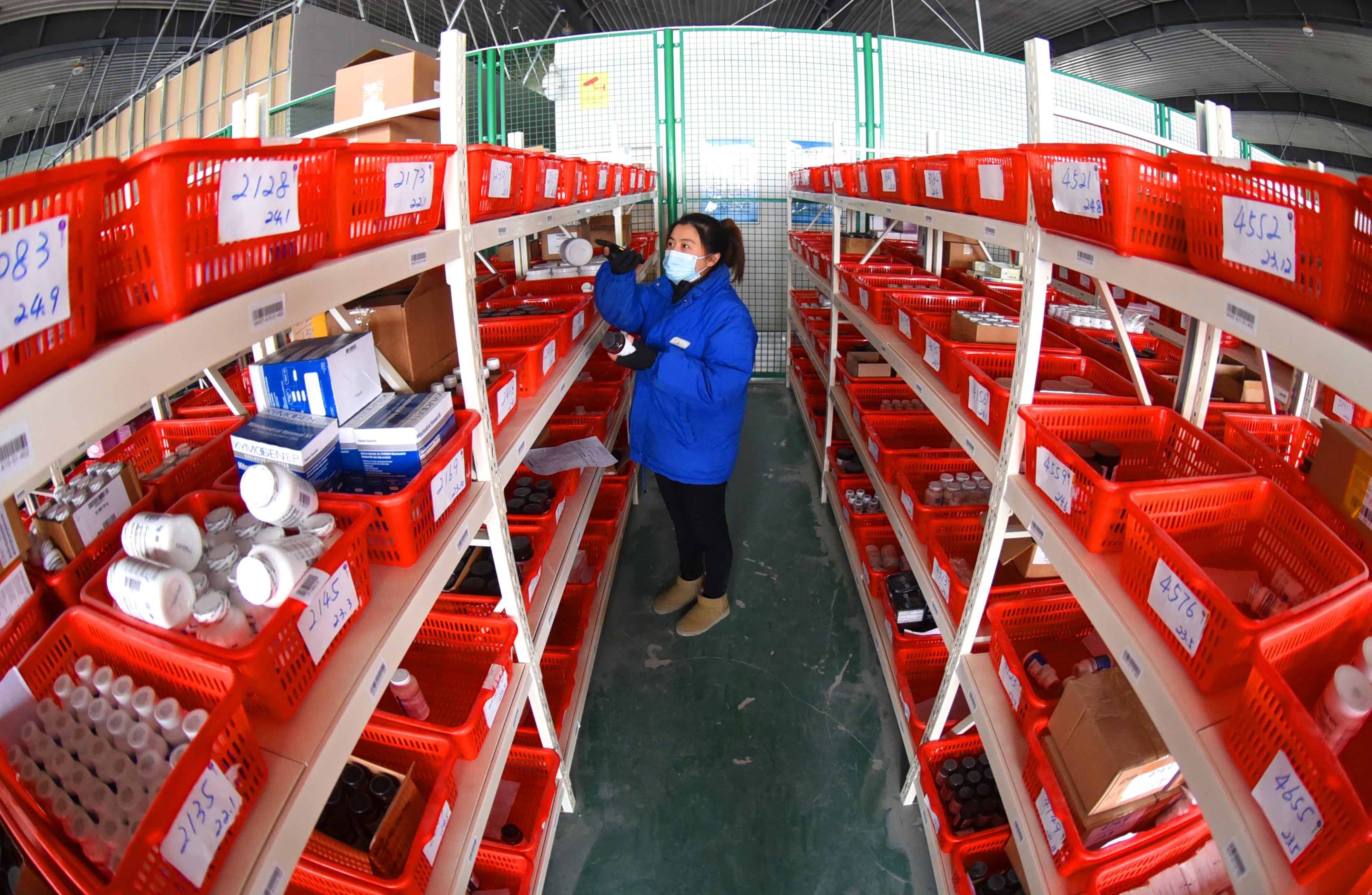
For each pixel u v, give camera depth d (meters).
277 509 0.98
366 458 1.22
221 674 0.79
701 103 5.47
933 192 1.85
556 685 2.28
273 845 0.75
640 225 5.70
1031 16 6.90
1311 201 0.66
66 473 1.78
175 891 0.67
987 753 1.48
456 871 1.25
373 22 5.73
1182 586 0.90
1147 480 1.25
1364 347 0.60
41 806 0.73
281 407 1.24
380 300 1.60
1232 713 0.84
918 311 2.55
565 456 2.41
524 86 5.50
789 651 2.66
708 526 2.58
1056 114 1.30
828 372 3.85
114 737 0.79
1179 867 1.20
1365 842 0.59
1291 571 1.10
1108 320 2.64
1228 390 2.13
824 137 5.56
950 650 1.75
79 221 0.54
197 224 0.65
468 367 1.38
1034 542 1.77
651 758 2.20
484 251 4.34
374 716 1.36
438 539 1.25
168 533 0.89
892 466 2.48
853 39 5.42
